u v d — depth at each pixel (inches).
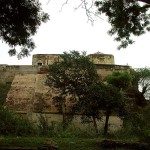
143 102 1104.8
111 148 440.1
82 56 994.1
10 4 449.7
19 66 1323.8
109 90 741.9
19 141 456.8
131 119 684.7
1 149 380.8
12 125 669.9
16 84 1162.0
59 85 958.4
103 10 495.5
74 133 690.8
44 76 1180.5
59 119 1000.2
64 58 989.8
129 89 1123.9
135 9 481.7
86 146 448.1
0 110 722.2
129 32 513.3
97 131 745.6
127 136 633.6
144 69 1181.1
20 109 1039.0
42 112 1023.0
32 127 693.3
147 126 558.3
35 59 1478.8
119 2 483.2
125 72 1108.5
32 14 470.9
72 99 941.8
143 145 436.1
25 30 482.6
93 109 758.5
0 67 1342.3
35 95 1091.3
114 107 725.3
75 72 959.6
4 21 461.1
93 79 947.3
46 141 472.1
